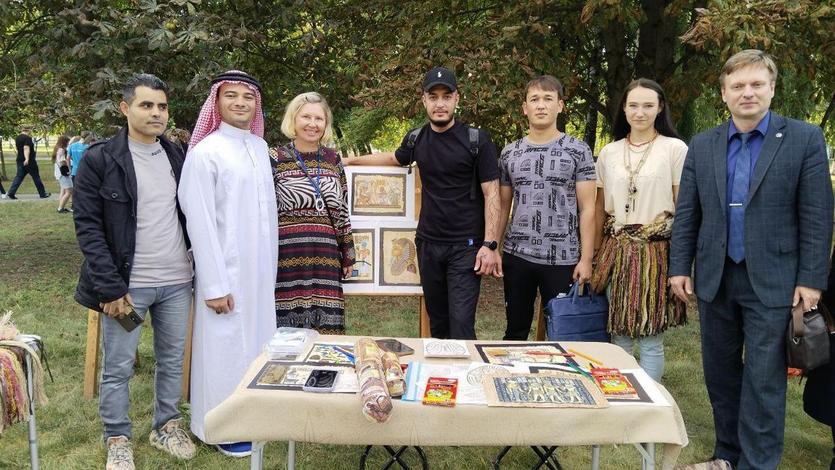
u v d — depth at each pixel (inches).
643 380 90.6
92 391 157.2
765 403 109.1
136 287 119.2
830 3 190.5
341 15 271.1
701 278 115.3
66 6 238.4
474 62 216.4
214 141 122.7
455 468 127.8
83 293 118.0
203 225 119.8
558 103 134.1
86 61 233.9
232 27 230.4
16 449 130.6
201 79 217.5
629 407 81.4
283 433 82.0
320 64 276.4
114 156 114.9
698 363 191.3
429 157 135.3
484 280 303.3
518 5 227.5
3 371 99.4
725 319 115.3
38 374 108.1
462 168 133.2
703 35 175.0
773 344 107.7
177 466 125.0
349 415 81.5
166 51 222.5
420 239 141.2
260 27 246.8
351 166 153.4
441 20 260.1
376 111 285.3
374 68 251.3
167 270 122.3
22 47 273.1
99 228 114.5
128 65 229.5
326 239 134.9
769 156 105.7
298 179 133.5
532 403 81.2
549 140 135.6
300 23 257.8
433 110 131.4
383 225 153.3
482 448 136.0
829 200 104.0
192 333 140.9
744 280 109.9
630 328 129.5
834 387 114.4
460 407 80.7
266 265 127.9
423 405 80.9
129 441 124.3
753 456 111.7
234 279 123.4
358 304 264.7
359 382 82.8
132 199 116.0
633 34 296.0
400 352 100.3
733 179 110.2
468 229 135.6
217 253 121.0
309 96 134.5
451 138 133.2
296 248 133.6
